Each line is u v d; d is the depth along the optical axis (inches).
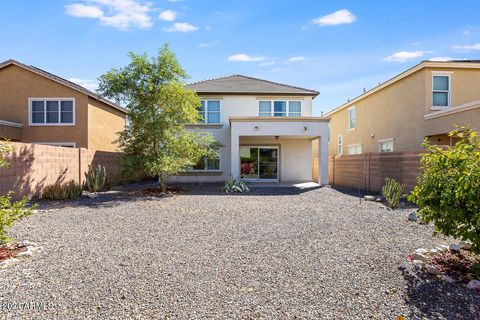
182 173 761.6
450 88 639.1
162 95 533.0
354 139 997.2
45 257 201.3
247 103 789.2
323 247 226.2
